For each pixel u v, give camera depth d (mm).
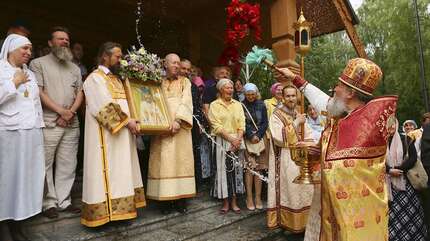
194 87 5059
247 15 4246
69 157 3783
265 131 4902
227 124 4633
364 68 2467
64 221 3654
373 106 2424
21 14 6496
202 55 7840
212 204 4688
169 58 4359
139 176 3928
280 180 4281
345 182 2387
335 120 2592
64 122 3637
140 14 7168
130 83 3926
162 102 4180
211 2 7156
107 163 3488
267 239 4203
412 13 18234
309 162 2828
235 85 5633
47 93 3648
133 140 3900
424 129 4684
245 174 4910
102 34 7656
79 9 7086
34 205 3119
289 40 5828
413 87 18438
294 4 5957
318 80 19438
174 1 7066
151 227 3914
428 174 4500
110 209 3459
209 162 4969
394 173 4559
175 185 4062
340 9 7129
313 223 2818
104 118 3436
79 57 5473
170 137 4129
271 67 2951
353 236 2330
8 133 3027
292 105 4230
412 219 4590
